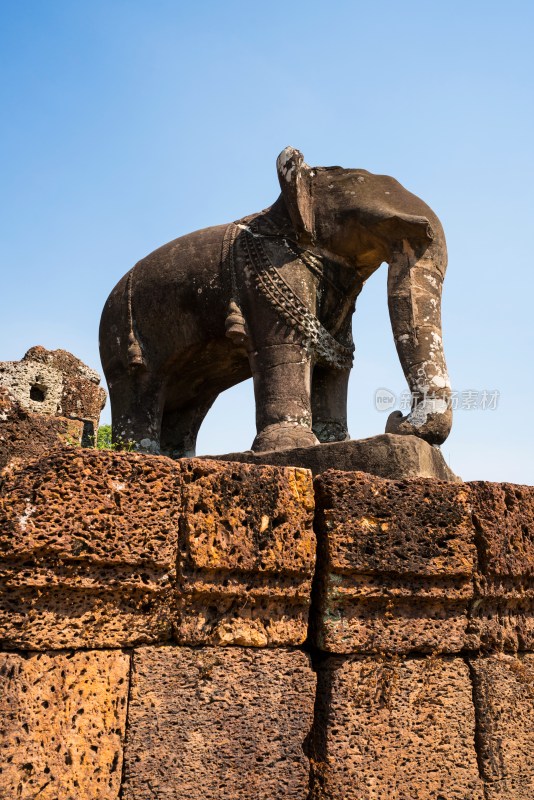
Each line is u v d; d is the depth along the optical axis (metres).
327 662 4.63
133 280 6.70
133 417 6.61
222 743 4.26
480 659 4.99
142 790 4.07
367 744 4.54
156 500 4.24
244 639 4.42
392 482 4.81
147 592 4.21
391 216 5.99
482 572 4.98
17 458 4.08
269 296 6.04
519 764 4.96
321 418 6.48
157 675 4.22
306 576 4.54
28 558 3.97
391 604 4.74
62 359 8.99
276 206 6.40
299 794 4.37
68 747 3.98
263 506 4.48
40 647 4.00
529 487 5.32
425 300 5.90
